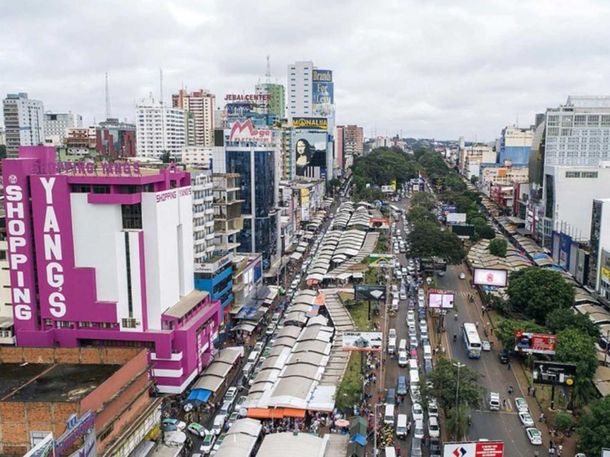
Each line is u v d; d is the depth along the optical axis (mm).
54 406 74125
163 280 108812
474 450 78188
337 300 163250
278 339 131500
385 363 126250
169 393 106625
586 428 85188
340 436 91250
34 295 108250
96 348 92812
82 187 105875
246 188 186625
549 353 116938
